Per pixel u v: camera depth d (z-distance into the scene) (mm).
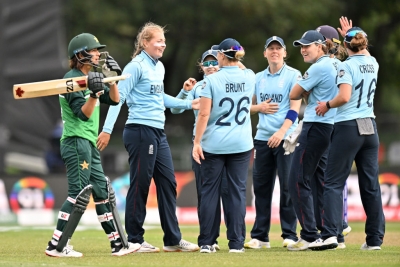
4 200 53625
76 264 23891
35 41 64625
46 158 71562
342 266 22969
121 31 95500
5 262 24625
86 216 53438
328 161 29094
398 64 96625
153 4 91438
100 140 28328
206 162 28094
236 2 86750
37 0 64438
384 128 91562
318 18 90000
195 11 90188
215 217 28297
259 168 31781
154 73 29250
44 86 25641
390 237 37562
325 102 28203
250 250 29891
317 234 29312
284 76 31781
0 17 62531
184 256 26625
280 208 32062
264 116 31797
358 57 28859
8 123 65312
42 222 53969
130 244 28141
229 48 27797
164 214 29609
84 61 26531
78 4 90562
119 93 28312
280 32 88875
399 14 94500
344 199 34781
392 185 55938
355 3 92750
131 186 29250
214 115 27969
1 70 62688
